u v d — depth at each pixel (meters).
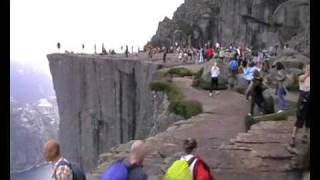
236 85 39.66
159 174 20.27
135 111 81.44
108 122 91.31
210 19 111.31
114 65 86.62
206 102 35.12
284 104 27.52
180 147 23.08
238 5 97.88
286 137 21.94
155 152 22.59
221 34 103.88
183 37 112.12
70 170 9.02
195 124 27.95
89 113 99.44
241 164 20.58
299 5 82.50
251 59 54.69
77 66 103.69
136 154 9.15
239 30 97.69
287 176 19.59
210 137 24.75
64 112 113.44
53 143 9.19
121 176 8.90
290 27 83.12
